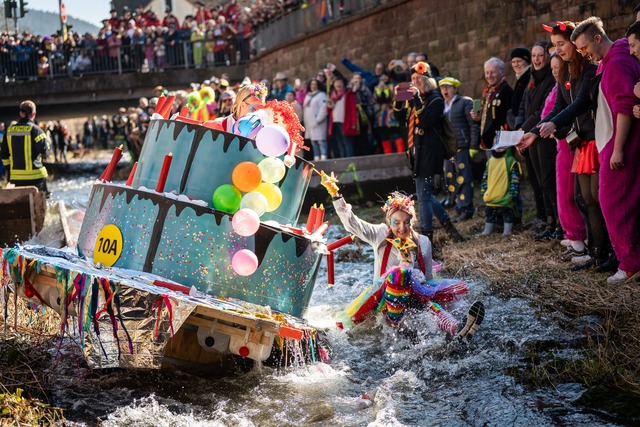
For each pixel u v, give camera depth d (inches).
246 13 1293.1
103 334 184.2
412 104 336.2
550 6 543.2
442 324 223.8
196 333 204.8
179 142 212.7
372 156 507.2
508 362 203.6
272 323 188.1
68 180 1062.4
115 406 186.1
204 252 204.7
